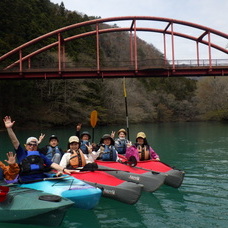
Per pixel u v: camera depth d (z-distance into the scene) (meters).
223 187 6.84
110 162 7.02
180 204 5.54
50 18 57.09
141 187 5.36
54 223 4.06
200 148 15.16
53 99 42.12
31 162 5.01
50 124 39.84
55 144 7.12
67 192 4.66
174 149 14.94
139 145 7.44
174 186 6.54
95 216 4.89
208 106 58.78
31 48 44.19
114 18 31.27
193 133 26.64
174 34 34.31
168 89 81.44
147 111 59.72
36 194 4.29
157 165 6.88
